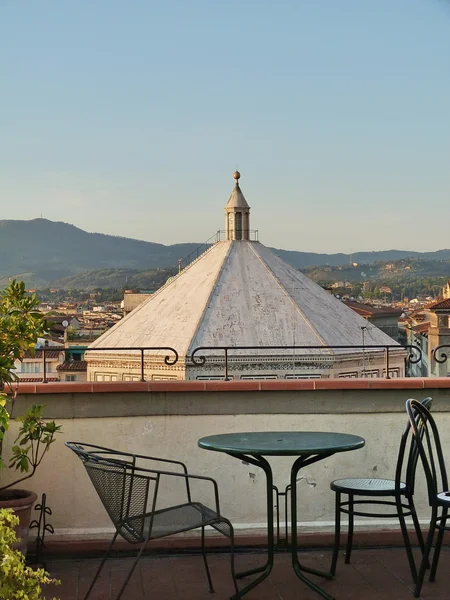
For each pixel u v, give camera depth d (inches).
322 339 1995.6
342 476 265.7
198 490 260.7
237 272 2253.9
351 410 265.1
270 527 217.5
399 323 4025.6
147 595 218.1
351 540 244.7
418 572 235.1
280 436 229.8
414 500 267.7
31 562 246.4
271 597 217.8
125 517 203.0
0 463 223.9
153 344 2039.9
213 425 260.8
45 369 261.6
